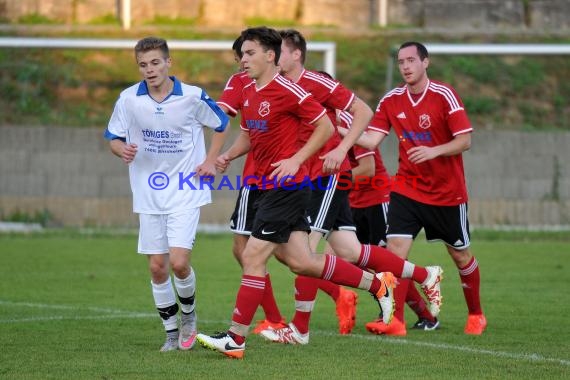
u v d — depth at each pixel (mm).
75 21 81500
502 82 78250
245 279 21188
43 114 71125
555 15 84875
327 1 83875
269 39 21094
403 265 25625
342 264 22828
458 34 81438
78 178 62781
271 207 21094
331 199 24719
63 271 40031
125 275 38938
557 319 28406
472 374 19672
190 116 22312
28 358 21328
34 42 64938
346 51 79000
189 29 79312
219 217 60719
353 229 25734
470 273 26141
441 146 25234
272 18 83188
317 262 22391
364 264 25609
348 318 25641
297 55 23938
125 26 79125
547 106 76625
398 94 26594
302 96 21000
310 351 22625
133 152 21844
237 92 26469
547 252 48188
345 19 83562
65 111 71750
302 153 20734
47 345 23234
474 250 48875
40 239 52906
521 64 80125
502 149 65562
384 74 77312
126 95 22250
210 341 20984
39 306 30547
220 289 35250
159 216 22312
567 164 65125
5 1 81500
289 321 28641
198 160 22719
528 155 65062
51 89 73625
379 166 29156
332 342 24156
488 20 84062
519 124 74375
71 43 65312
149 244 22406
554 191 64250
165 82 22078
